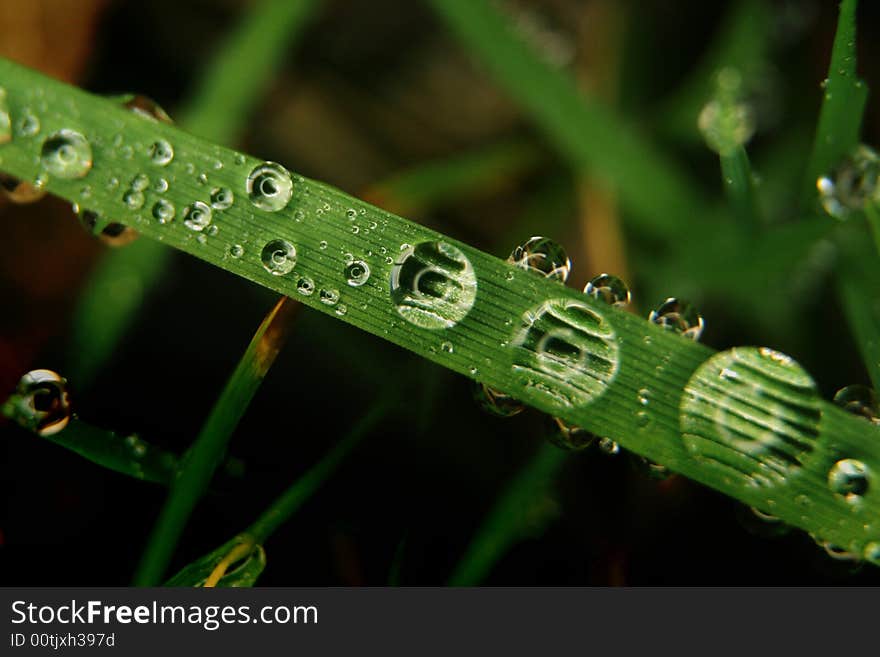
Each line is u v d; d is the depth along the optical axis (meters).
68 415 0.14
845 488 0.14
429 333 0.14
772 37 0.17
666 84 0.17
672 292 0.16
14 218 0.16
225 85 0.16
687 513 0.15
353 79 0.17
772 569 0.15
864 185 0.15
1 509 0.15
